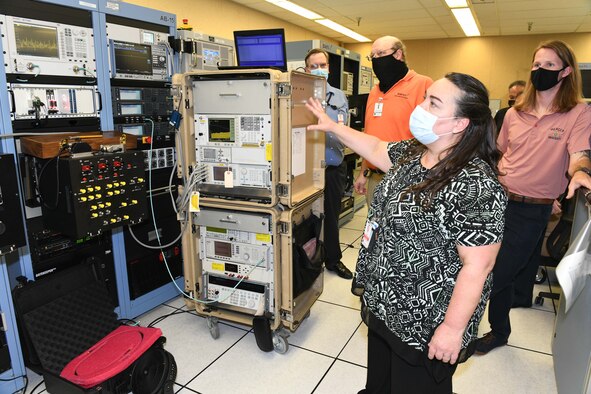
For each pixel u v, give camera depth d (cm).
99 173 184
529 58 843
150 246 252
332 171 299
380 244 120
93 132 198
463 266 105
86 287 204
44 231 197
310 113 224
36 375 198
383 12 676
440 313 112
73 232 180
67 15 192
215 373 201
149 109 239
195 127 212
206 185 214
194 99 209
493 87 883
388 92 258
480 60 884
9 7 171
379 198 125
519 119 201
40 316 183
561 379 180
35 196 191
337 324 248
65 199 179
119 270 234
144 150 239
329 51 392
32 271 192
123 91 225
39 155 173
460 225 102
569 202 253
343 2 618
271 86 188
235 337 232
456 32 830
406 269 113
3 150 174
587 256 139
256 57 206
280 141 196
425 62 934
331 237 313
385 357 137
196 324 246
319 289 251
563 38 812
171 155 255
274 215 199
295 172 211
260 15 702
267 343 211
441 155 115
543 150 188
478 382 196
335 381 196
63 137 182
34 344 177
